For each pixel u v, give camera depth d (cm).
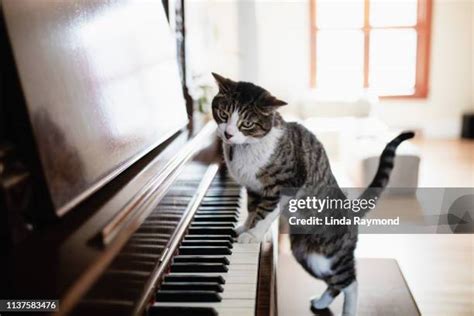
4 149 62
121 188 88
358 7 737
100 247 63
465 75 736
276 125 142
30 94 67
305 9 731
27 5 75
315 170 149
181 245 116
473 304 251
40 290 53
